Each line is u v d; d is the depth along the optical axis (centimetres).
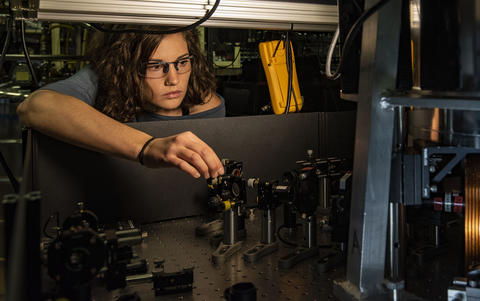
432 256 112
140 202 148
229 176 124
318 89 278
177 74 183
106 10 124
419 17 79
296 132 175
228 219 120
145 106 200
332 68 319
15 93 360
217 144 160
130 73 187
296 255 111
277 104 210
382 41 77
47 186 138
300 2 148
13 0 119
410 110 92
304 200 114
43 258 97
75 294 76
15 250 49
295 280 101
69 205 141
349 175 106
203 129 158
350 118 186
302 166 131
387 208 81
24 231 56
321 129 180
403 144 85
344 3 95
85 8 122
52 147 138
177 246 125
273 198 119
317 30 171
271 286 98
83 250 72
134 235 126
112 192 144
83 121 133
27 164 79
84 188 142
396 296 82
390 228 83
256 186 121
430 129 84
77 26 391
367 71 80
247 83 285
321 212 150
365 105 80
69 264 72
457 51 72
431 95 76
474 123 77
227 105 296
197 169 122
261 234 122
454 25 72
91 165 141
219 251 116
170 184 151
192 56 187
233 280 101
